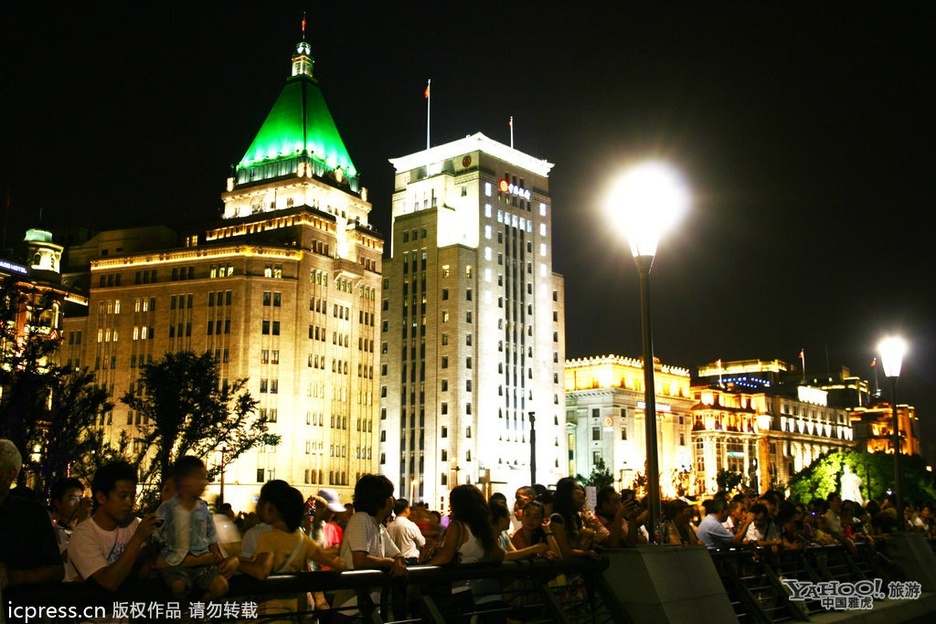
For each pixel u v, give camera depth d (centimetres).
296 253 14800
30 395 4691
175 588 941
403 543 1823
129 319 15112
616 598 1477
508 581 1416
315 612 1104
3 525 1009
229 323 14462
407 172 19625
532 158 19725
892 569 2795
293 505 1240
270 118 17288
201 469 1118
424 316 18038
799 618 2056
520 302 18875
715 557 1852
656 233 1752
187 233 16450
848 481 6931
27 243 13662
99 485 1077
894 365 3266
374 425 15925
